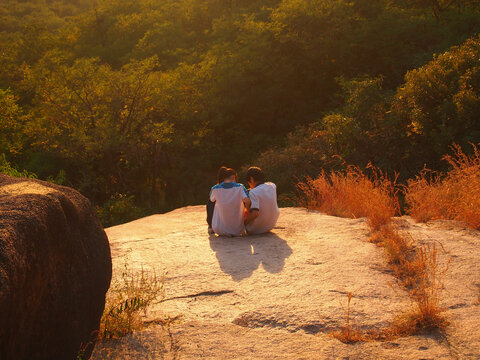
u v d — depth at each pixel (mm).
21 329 1973
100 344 2844
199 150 28641
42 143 23812
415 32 26641
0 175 2930
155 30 36875
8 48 39094
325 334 2938
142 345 2826
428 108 12430
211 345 2803
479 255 4195
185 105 27109
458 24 26422
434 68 12633
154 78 25906
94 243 2756
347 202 6957
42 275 2139
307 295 3551
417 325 2967
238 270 4191
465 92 11375
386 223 5418
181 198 26141
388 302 3375
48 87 24625
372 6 30281
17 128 26469
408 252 4395
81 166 25766
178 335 2934
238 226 5492
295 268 4172
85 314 2586
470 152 10789
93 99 24281
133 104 24594
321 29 28000
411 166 13320
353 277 3893
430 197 6191
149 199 25734
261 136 29188
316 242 5016
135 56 35938
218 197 5488
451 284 3596
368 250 4613
